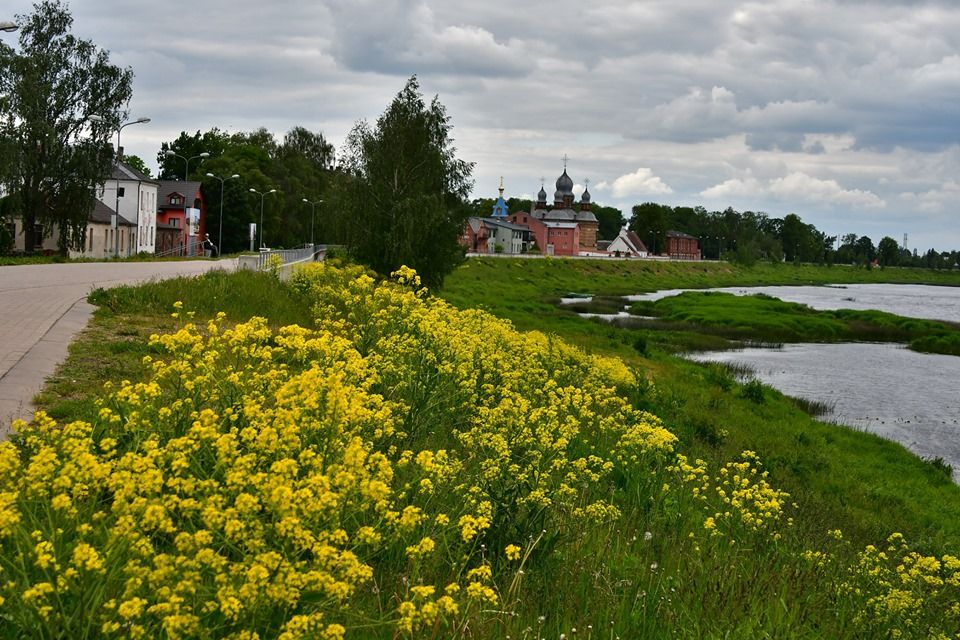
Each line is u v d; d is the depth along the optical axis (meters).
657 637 6.49
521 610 6.23
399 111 53.28
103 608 4.31
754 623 7.03
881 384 39.97
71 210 56.94
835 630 7.84
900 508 19.56
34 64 55.16
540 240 178.00
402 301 14.25
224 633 4.36
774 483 17.66
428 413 10.58
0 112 53.72
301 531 4.45
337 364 8.57
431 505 7.45
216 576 4.27
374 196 51.75
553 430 10.19
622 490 10.75
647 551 8.55
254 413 6.17
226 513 4.45
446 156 53.97
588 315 70.81
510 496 7.67
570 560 7.50
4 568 4.39
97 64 58.06
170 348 7.88
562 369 18.48
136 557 4.39
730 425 24.14
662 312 75.12
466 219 54.66
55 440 5.60
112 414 6.87
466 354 12.57
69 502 4.48
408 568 6.39
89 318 17.09
